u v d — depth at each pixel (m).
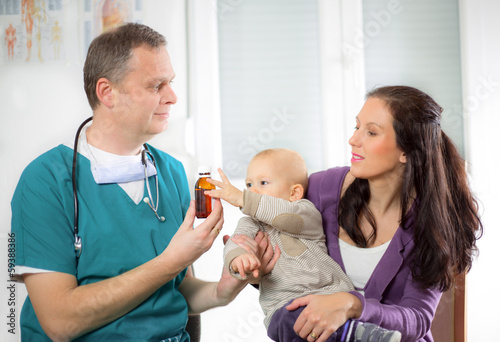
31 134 2.21
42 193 1.08
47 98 2.21
